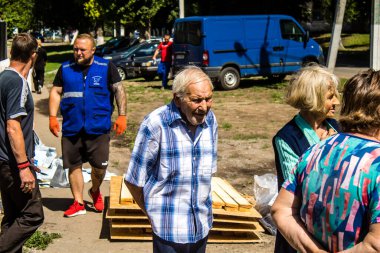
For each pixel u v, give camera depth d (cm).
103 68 627
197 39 1916
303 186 237
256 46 1980
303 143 341
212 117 364
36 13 4688
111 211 585
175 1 3694
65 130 633
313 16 5206
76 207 652
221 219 568
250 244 570
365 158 220
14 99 432
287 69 2050
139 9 3522
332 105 344
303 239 232
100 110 628
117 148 1052
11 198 457
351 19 4597
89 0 3959
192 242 350
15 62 443
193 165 349
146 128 347
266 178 645
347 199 218
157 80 2388
